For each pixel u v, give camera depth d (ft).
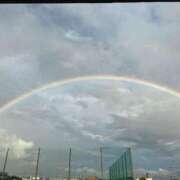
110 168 151.64
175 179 160.76
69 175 150.61
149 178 167.63
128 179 92.07
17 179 173.78
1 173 160.35
